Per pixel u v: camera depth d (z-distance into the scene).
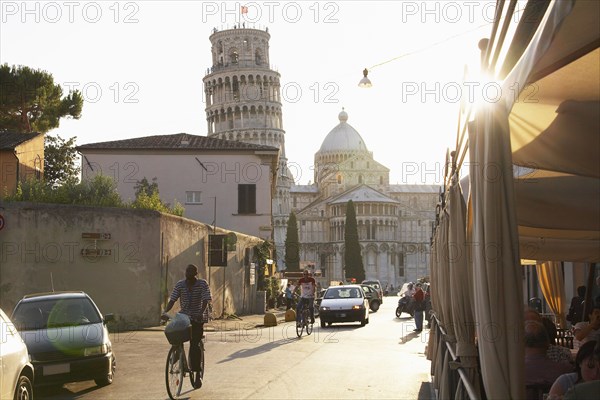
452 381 10.59
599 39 5.11
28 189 35.62
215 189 55.84
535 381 8.36
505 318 5.89
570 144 7.59
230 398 13.10
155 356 20.27
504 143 5.88
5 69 59.81
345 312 35.94
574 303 19.06
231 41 126.88
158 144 56.62
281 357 20.12
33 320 15.02
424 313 36.41
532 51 4.81
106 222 30.09
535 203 9.74
